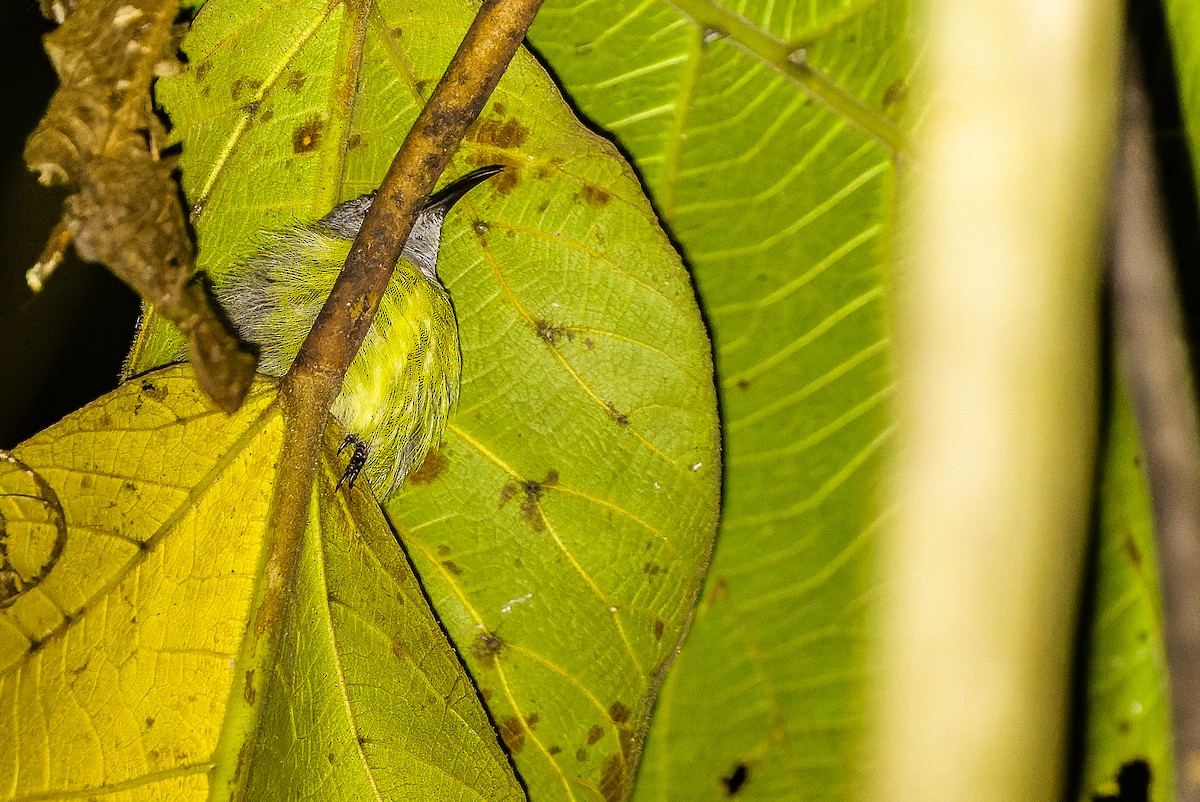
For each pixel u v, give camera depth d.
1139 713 1.23
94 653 1.20
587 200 1.23
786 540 1.27
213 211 1.23
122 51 1.20
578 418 1.23
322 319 1.20
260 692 1.19
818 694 1.26
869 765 1.25
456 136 1.19
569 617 1.24
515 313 1.23
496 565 1.24
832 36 1.25
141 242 1.20
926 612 1.25
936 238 1.24
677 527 1.23
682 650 1.27
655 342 1.23
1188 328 1.23
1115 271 1.23
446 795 1.21
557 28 1.25
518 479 1.24
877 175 1.25
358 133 1.23
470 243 1.23
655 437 1.23
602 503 1.23
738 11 1.25
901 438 1.25
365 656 1.21
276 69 1.23
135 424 1.21
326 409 1.20
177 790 1.19
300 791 1.20
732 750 1.27
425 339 1.24
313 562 1.21
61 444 1.21
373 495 1.22
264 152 1.23
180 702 1.19
